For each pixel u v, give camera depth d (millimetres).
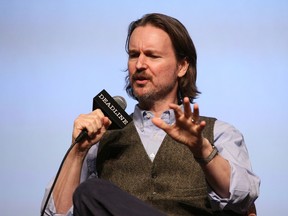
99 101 4523
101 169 4852
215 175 4289
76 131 4430
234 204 4418
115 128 4531
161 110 4965
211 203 4461
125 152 4828
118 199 3582
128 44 4996
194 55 5164
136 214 3541
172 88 4977
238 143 4836
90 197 3598
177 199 4602
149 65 4840
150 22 4957
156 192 4652
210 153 4230
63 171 4598
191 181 4652
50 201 4594
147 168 4719
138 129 4945
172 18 5043
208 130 4836
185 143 4051
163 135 4875
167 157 4719
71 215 4574
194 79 5211
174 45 4965
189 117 3943
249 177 4527
